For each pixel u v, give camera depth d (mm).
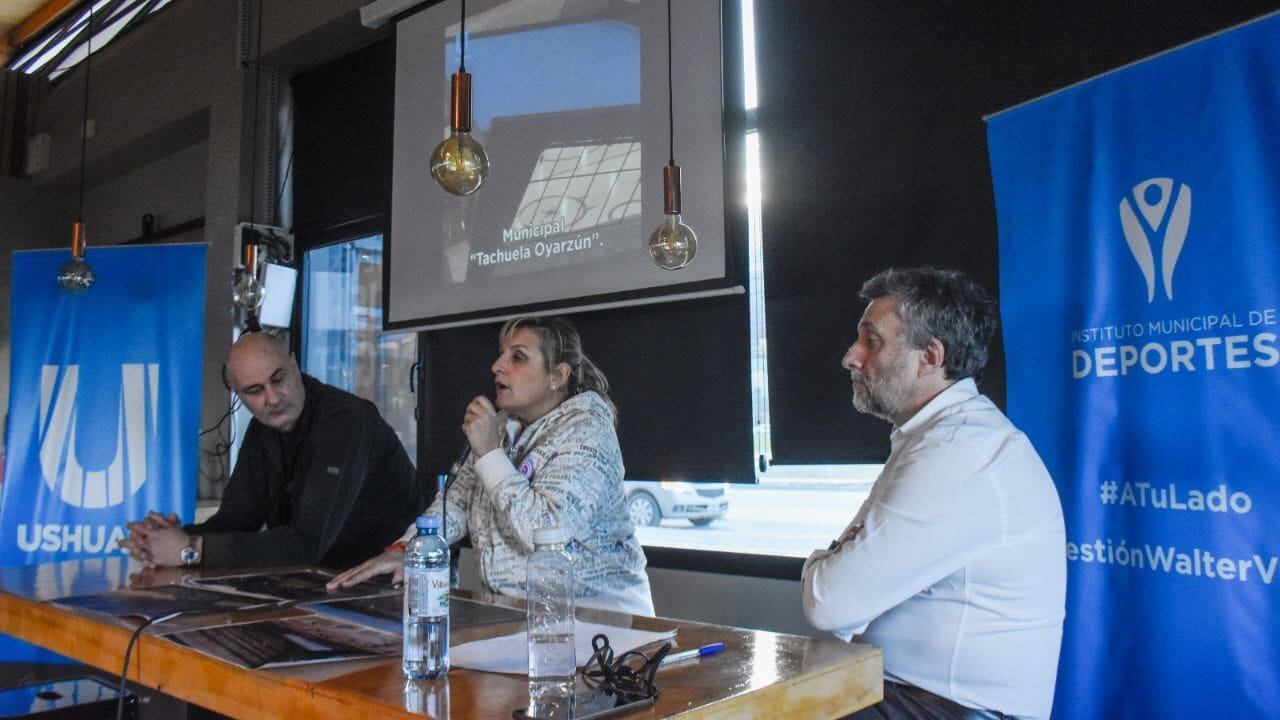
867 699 1248
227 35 4402
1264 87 1688
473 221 3391
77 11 5531
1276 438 1621
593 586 1953
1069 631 1869
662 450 2969
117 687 1789
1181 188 1777
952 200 2410
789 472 2773
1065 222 1958
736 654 1259
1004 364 2275
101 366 3654
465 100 1653
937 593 1464
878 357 1662
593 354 3145
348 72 4223
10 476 3641
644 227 2938
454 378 3561
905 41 2525
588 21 3148
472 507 2141
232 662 1217
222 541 2105
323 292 4348
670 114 2879
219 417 4176
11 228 5820
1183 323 1753
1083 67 2215
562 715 967
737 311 2834
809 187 2674
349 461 2275
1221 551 1673
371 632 1385
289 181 4438
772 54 2791
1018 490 1449
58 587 1812
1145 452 1787
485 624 1449
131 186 5656
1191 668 1698
